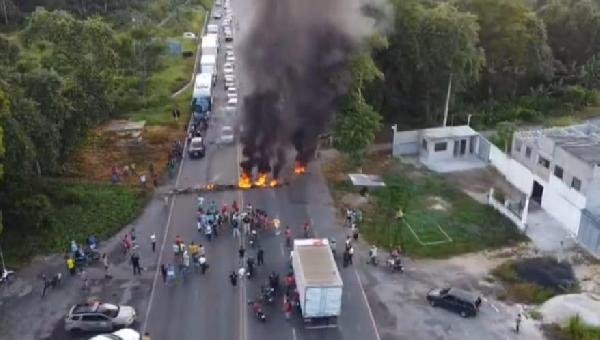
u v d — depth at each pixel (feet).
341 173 205.98
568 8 307.37
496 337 133.90
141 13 388.37
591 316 138.72
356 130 198.80
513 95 282.15
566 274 154.71
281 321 137.18
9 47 212.43
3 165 149.69
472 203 189.26
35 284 148.15
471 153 223.30
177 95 279.28
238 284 149.28
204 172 204.33
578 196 170.60
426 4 251.80
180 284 148.97
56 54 195.42
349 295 146.20
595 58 300.61
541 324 138.10
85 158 210.59
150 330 133.80
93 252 157.99
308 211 182.39
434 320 138.72
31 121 161.68
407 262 159.94
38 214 162.91
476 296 142.72
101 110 199.72
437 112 252.83
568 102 279.08
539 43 274.77
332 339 131.95
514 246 167.63
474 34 236.84
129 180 196.65
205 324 135.95
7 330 132.87
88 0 378.12
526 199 179.83
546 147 184.03
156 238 166.91
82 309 133.69
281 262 157.99
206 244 164.66
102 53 203.51
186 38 363.15
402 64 237.86
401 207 184.44
